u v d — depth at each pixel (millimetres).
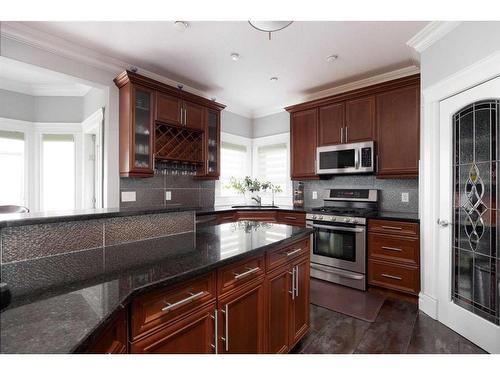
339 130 3496
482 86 1881
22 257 1097
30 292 844
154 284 916
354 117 3361
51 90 3854
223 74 3336
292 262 1770
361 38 2494
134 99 2910
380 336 2020
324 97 3594
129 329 886
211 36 2477
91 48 2691
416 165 2875
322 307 2539
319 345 1894
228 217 3781
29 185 3793
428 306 2361
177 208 1729
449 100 2176
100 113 3186
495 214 1847
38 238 1140
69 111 3924
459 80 2027
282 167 4617
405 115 2965
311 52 2773
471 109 2006
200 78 3467
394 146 3039
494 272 1844
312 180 4094
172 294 1014
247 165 4961
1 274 977
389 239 2789
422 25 2260
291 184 4488
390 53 2787
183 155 3508
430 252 2367
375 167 3168
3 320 674
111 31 2389
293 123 4020
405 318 2311
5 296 792
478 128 1955
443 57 2201
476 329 1909
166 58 2916
